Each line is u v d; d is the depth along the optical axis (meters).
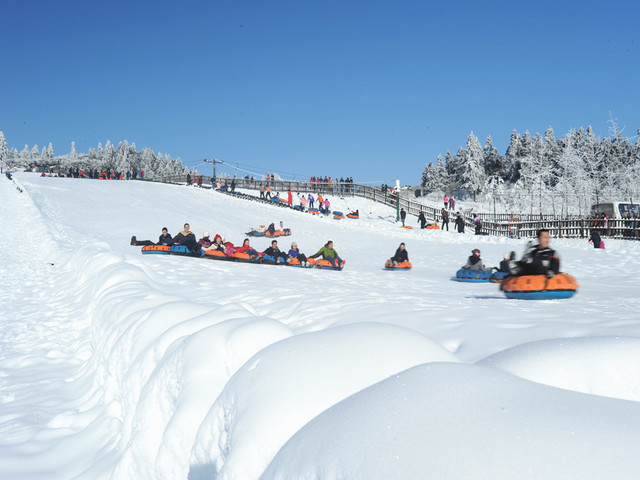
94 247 17.05
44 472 4.23
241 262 18.36
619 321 5.44
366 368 2.55
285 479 1.89
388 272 18.33
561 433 1.61
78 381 6.70
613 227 30.67
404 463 1.58
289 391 2.43
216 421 2.70
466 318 6.02
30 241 23.55
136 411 3.90
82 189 46.56
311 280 13.61
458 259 22.81
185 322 4.48
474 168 92.50
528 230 35.91
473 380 2.09
